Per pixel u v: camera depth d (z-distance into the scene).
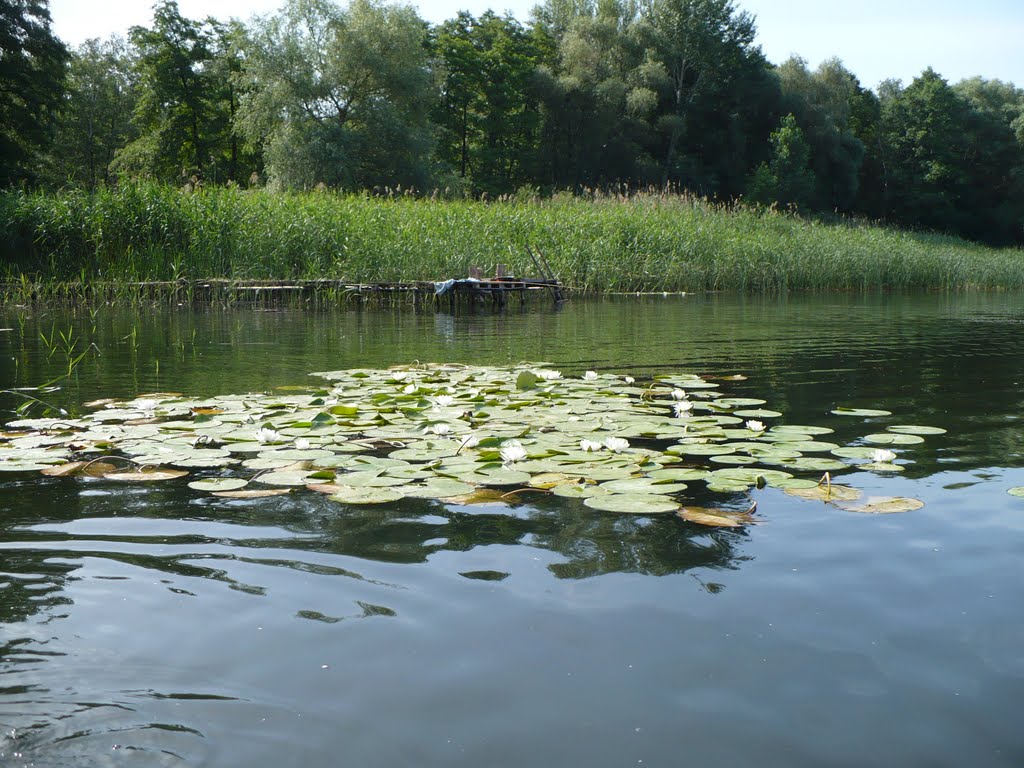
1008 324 8.12
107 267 11.35
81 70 38.28
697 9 39.97
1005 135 47.97
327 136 27.73
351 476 2.37
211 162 34.62
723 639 1.34
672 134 39.94
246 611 1.45
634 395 3.82
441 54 38.09
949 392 3.93
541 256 11.84
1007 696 1.17
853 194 45.75
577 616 1.43
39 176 28.84
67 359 5.16
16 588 1.55
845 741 1.06
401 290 10.97
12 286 10.55
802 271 15.91
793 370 4.72
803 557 1.73
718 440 2.85
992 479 2.34
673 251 14.79
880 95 55.75
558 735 1.07
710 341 6.37
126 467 2.50
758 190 38.16
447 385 4.04
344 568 1.67
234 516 2.02
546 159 39.56
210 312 9.53
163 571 1.64
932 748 1.04
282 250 11.74
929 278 18.02
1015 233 48.91
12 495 2.20
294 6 27.86
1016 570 1.64
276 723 1.09
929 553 1.75
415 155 29.89
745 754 1.03
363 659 1.27
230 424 3.09
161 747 1.04
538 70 37.97
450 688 1.19
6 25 23.89
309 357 5.34
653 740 1.06
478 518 2.02
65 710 1.12
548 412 3.36
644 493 2.20
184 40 33.19
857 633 1.37
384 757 1.02
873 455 2.54
